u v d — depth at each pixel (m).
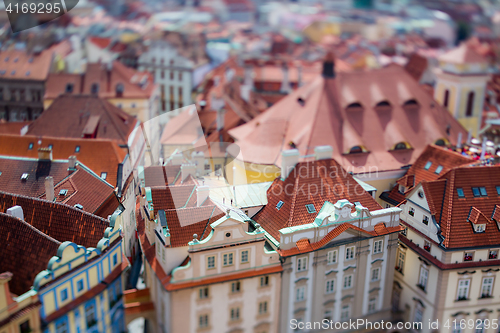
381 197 50.62
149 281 38.03
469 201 41.59
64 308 31.45
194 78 104.44
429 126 58.06
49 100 82.88
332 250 38.78
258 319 37.97
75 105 65.12
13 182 44.44
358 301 41.69
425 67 103.44
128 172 40.41
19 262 32.47
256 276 36.28
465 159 45.12
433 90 87.56
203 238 34.62
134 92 85.50
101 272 34.28
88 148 50.97
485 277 40.81
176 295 34.03
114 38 132.00
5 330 27.83
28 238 33.25
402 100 59.34
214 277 35.06
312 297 39.41
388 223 40.66
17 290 31.23
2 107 85.88
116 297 35.88
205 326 36.03
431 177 46.78
